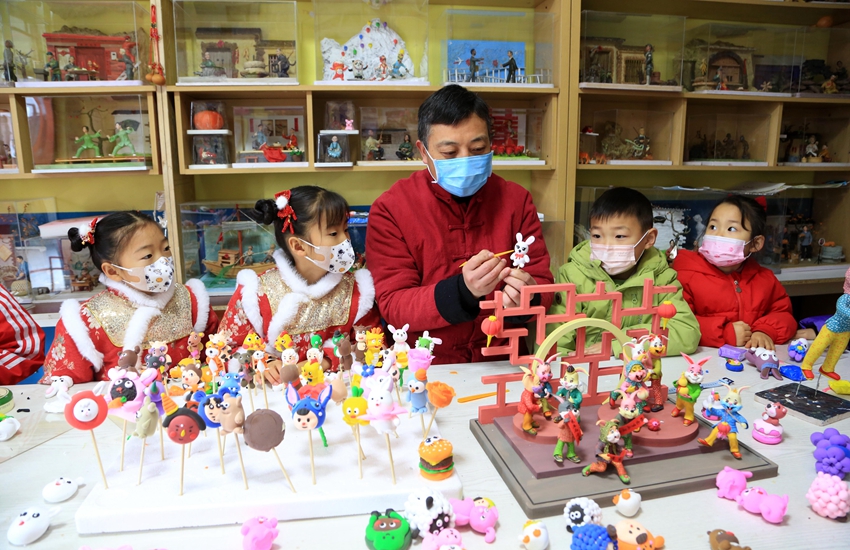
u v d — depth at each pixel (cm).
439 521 64
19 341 139
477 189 129
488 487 75
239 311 134
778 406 89
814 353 112
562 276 156
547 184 203
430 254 134
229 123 197
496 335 88
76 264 187
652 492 73
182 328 134
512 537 65
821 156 227
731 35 209
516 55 198
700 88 206
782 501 68
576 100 189
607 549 61
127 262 125
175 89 171
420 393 88
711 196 206
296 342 131
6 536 65
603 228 146
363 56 191
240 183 209
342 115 191
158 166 177
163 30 168
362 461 79
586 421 91
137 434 72
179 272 180
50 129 175
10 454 84
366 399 79
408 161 193
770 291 164
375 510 70
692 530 66
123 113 177
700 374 86
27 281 184
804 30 212
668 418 89
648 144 213
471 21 194
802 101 211
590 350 130
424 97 201
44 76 171
